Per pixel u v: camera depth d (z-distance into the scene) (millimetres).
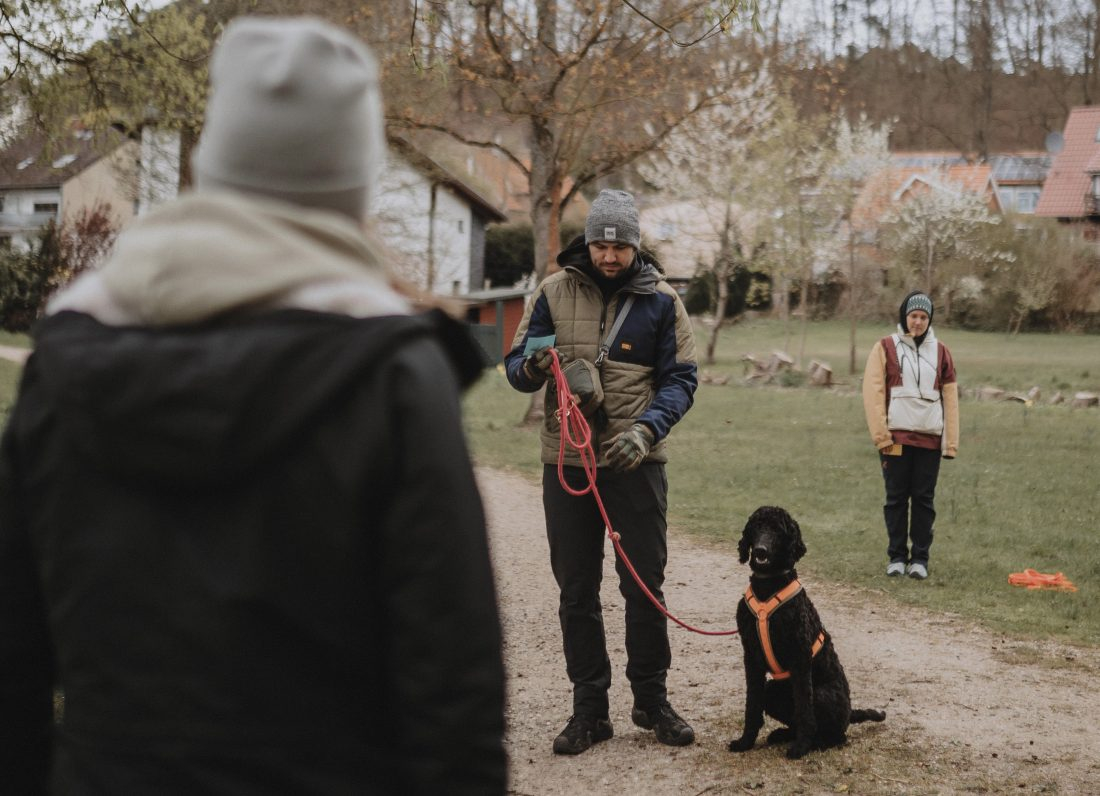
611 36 16750
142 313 1423
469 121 19422
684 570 8969
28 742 1594
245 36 1511
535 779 4637
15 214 50344
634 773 4672
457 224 45281
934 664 6266
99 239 39938
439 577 1396
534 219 18594
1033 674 6074
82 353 1418
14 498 1530
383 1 17312
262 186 1496
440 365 1469
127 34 9555
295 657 1395
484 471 14852
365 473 1394
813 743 4863
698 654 6441
